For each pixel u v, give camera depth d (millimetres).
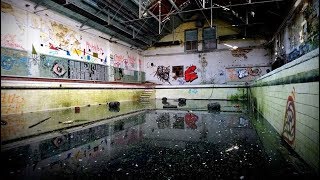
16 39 8539
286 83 3955
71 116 7633
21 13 8750
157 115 8242
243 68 17109
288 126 3838
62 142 4312
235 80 17281
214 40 18016
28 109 8109
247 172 2727
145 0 11594
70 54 11289
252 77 16844
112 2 10930
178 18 17328
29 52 9062
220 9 14945
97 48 13492
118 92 14023
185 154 3518
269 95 5906
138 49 18734
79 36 11953
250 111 8883
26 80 7965
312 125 2627
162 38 19234
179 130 5461
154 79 19469
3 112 7203
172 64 19000
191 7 15828
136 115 8258
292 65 3502
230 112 8719
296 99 3309
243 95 15031
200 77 18203
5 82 7219
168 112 9078
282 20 11156
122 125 6203
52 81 9102
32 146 4023
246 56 17031
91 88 11516
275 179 2500
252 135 4703
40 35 9578
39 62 9508
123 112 9031
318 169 2449
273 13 10805
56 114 7973
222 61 17656
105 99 12703
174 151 3701
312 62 2537
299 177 2516
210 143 4164
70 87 10047
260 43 16656
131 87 15609
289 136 3762
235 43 17344
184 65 18688
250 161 3119
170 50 19031
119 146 4043
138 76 18688
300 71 3074
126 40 16141
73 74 11508
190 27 18438
